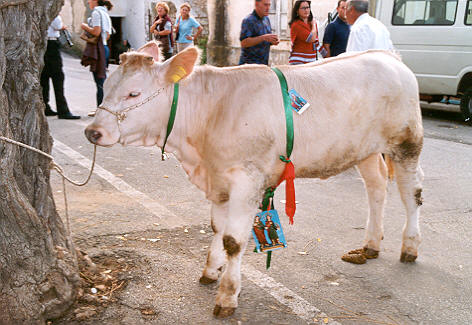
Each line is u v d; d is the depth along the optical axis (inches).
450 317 133.2
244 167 125.6
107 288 138.6
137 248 163.2
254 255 165.0
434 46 400.5
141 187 224.8
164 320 126.6
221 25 620.4
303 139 132.3
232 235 126.0
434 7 397.7
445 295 144.3
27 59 119.0
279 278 150.5
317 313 133.0
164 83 123.2
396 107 145.9
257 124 124.3
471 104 394.6
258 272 153.5
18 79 118.8
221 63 629.0
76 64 697.0
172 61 121.0
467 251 174.2
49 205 130.4
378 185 161.2
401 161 155.1
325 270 156.7
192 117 128.0
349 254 164.6
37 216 121.5
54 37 344.2
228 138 124.5
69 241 136.9
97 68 366.3
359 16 232.4
